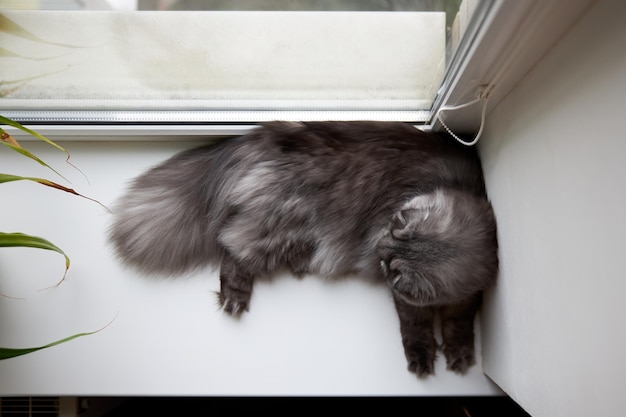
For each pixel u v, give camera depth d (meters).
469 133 1.17
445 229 0.99
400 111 1.23
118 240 1.21
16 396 1.24
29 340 1.20
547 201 0.75
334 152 1.13
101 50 1.12
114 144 1.27
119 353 1.20
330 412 1.60
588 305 0.63
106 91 1.19
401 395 1.16
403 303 1.14
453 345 1.15
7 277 1.22
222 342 1.20
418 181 1.11
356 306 1.20
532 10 0.64
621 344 0.55
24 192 1.25
